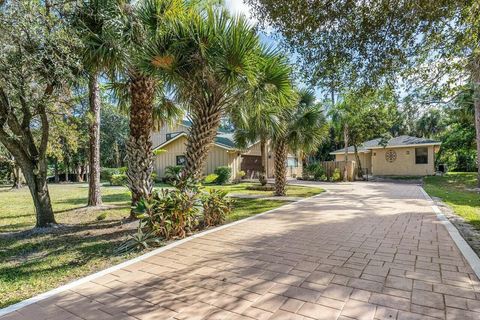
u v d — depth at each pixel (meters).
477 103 12.30
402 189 12.96
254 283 2.98
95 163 9.08
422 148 20.98
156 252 4.10
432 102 6.12
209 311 2.46
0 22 3.85
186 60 5.03
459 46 4.28
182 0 5.52
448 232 4.86
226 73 5.04
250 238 4.74
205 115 5.75
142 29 5.20
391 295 2.63
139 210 4.75
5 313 2.49
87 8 5.02
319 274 3.16
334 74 4.61
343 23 4.01
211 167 19.44
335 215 6.64
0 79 4.36
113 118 29.88
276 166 11.13
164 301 2.65
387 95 5.29
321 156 29.64
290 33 4.23
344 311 2.38
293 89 7.00
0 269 3.75
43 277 3.43
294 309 2.44
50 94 5.56
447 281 2.90
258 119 8.98
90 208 8.64
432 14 3.71
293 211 7.26
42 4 4.64
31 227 6.44
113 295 2.80
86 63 5.27
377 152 23.03
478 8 3.64
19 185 20.12
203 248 4.25
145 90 6.16
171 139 20.59
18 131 5.85
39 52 4.38
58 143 11.87
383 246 4.14
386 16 3.83
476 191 11.72
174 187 5.41
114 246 4.60
